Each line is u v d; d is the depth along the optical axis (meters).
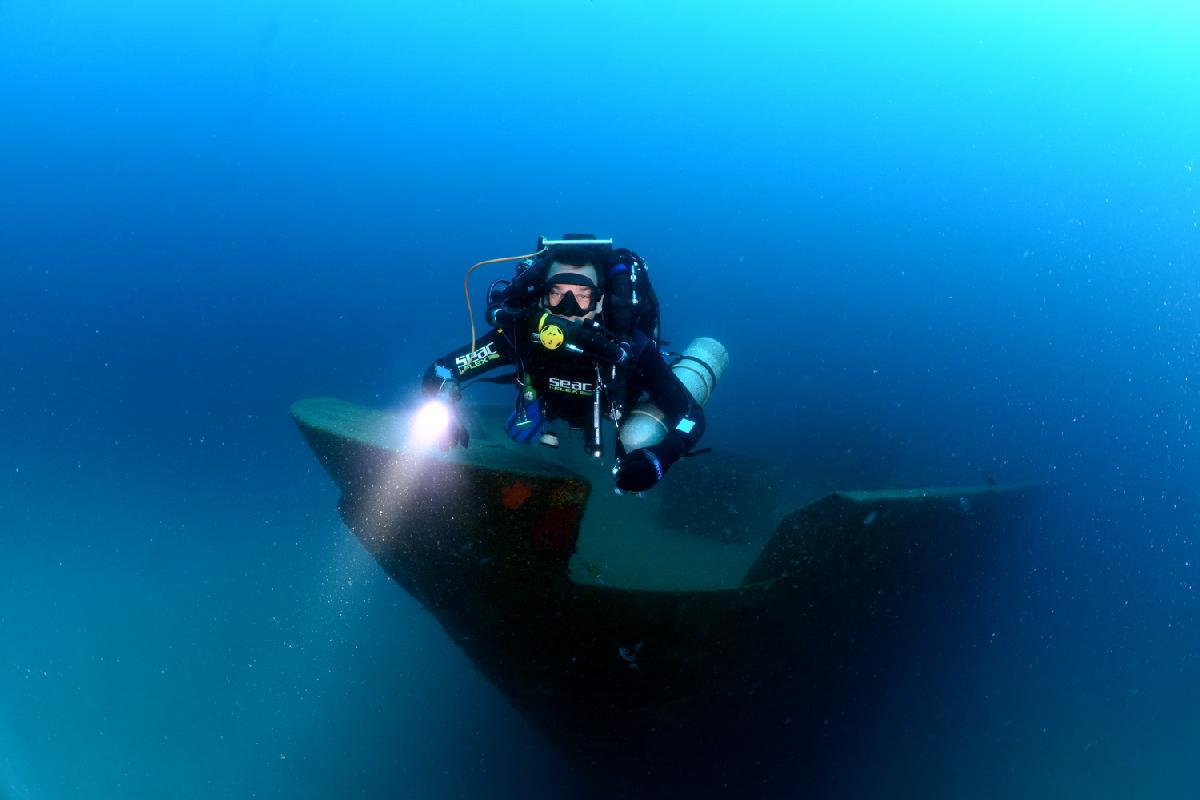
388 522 3.68
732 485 6.59
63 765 5.65
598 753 4.91
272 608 7.74
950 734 6.00
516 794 5.39
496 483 2.98
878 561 4.52
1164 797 5.35
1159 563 8.12
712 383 3.54
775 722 5.17
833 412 11.77
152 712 6.21
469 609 3.99
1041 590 7.57
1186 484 10.23
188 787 5.37
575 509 3.07
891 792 5.41
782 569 3.95
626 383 2.54
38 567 8.52
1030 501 6.57
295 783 5.48
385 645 7.10
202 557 8.88
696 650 4.04
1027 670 6.66
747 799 5.36
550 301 2.40
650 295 2.63
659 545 5.69
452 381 2.59
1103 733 5.95
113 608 7.70
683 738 4.77
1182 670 6.56
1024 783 5.48
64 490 10.88
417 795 5.38
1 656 6.84
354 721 6.08
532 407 2.47
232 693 6.44
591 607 3.66
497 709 6.27
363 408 4.22
